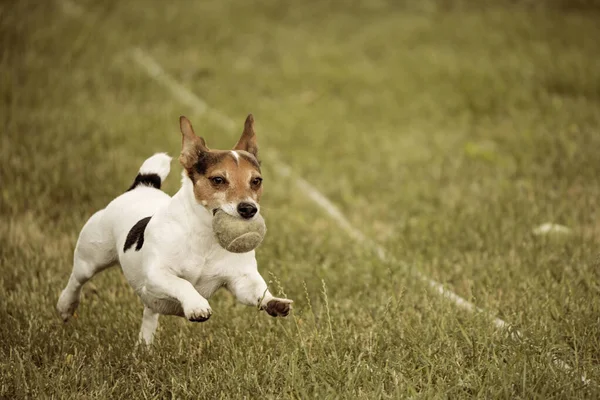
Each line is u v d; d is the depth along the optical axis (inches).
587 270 290.2
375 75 670.5
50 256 316.5
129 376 222.4
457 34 773.3
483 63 659.4
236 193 202.7
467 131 517.7
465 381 209.3
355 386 209.3
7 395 210.5
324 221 383.6
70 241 331.9
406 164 465.1
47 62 636.1
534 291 270.2
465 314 258.4
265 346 237.3
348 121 563.8
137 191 247.8
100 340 243.4
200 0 962.7
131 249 221.9
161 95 605.3
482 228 346.3
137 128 501.0
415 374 215.9
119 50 711.7
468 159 460.1
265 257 313.0
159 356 229.0
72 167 410.6
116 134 481.7
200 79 672.4
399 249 331.6
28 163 407.8
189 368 220.2
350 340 238.7
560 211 358.3
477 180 420.8
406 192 413.4
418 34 787.4
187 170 211.9
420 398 195.9
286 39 810.2
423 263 315.9
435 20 848.3
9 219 356.8
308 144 512.1
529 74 611.2
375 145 506.9
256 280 214.2
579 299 259.9
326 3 953.5
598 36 727.7
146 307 239.3
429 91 613.9
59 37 701.9
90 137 469.1
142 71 660.1
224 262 215.0
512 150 464.4
